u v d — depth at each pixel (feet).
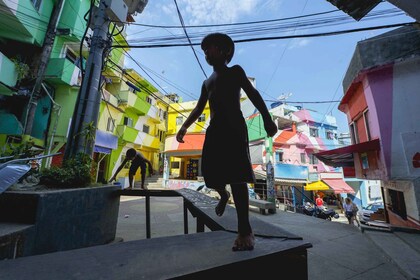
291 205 46.78
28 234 7.20
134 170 20.89
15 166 8.41
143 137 61.00
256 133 57.26
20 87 29.45
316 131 68.13
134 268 2.95
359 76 22.00
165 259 3.30
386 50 19.81
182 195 11.64
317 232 19.95
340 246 15.96
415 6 9.32
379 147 19.95
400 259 12.42
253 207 33.60
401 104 18.98
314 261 13.11
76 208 10.17
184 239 4.39
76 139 14.30
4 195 7.95
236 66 4.70
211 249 3.79
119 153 53.42
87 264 3.07
